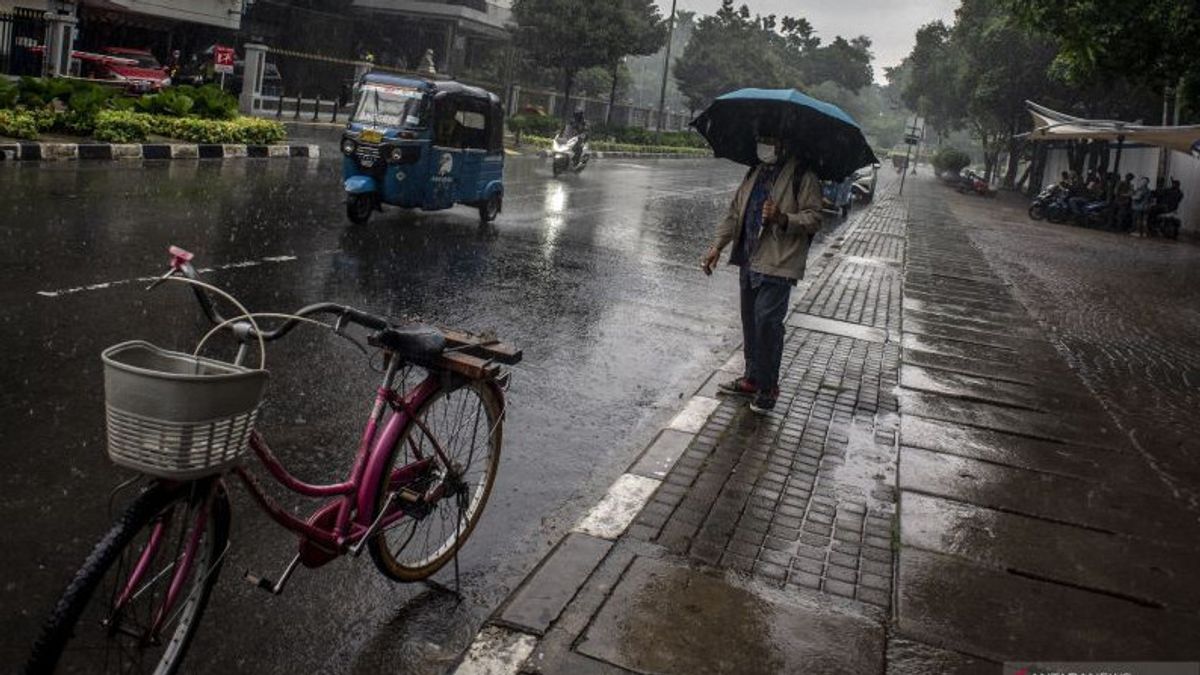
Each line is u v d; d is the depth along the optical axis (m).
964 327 10.42
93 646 3.01
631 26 40.78
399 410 3.46
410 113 12.45
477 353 3.64
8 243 8.52
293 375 6.14
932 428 6.43
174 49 35.38
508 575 4.02
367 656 3.33
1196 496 5.54
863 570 4.19
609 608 3.63
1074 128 29.80
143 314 6.95
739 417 6.25
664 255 13.43
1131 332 11.39
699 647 3.43
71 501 4.10
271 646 3.32
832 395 7.00
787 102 5.73
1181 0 13.04
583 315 8.98
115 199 11.73
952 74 63.88
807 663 3.40
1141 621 3.95
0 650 3.07
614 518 4.46
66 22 23.25
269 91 32.59
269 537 4.05
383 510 3.42
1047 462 5.95
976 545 4.57
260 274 8.81
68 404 5.14
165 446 2.38
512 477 5.00
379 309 8.14
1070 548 4.63
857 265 15.05
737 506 4.76
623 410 6.36
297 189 15.18
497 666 3.21
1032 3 13.80
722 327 9.32
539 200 18.75
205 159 17.78
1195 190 30.81
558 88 53.88
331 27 42.09
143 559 2.66
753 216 6.21
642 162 40.03
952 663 3.50
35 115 15.80
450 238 12.44
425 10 42.75
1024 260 18.69
